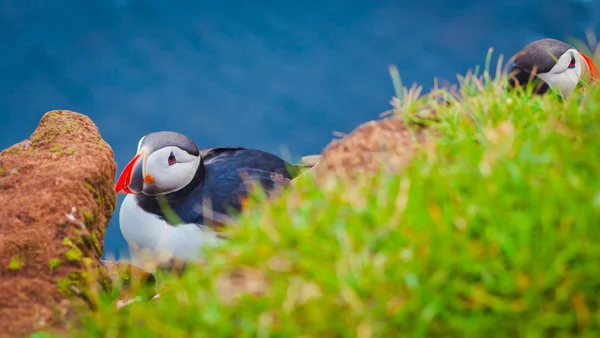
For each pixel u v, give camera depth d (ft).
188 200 25.75
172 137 25.73
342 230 17.53
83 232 21.11
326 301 16.58
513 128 20.76
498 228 16.67
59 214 20.95
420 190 17.94
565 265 16.26
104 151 24.21
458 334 16.17
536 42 26.40
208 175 26.58
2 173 22.54
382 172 19.63
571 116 20.70
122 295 23.81
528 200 17.19
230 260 18.24
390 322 16.26
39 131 24.63
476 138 20.74
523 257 16.16
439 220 17.10
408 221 17.37
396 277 16.51
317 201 18.93
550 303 16.06
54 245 20.40
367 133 23.80
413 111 23.94
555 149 18.79
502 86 24.57
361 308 16.29
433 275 16.34
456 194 17.71
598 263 16.06
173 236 25.30
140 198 25.88
